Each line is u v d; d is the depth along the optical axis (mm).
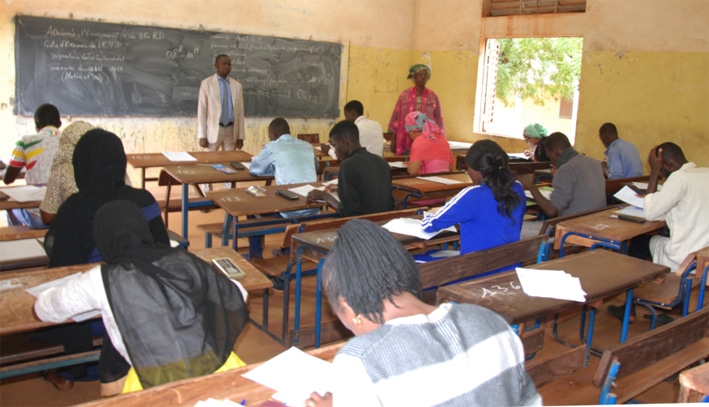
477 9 8375
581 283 2355
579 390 2051
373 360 987
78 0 6227
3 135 6016
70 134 3244
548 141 4359
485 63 8484
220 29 7211
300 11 7852
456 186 4695
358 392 970
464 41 8578
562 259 2666
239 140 6875
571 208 4059
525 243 2818
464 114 8703
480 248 2799
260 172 4785
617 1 7020
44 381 2934
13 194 3828
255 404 1493
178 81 6988
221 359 1827
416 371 988
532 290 2229
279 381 1593
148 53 6730
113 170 2498
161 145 6996
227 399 1505
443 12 8750
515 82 9227
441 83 8930
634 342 1761
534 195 4000
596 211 3943
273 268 3439
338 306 1146
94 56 6395
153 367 1746
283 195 4094
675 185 3527
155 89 6844
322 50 8133
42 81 6137
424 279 2428
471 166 2844
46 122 4332
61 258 2469
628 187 4316
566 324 3742
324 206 4438
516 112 9414
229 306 1905
